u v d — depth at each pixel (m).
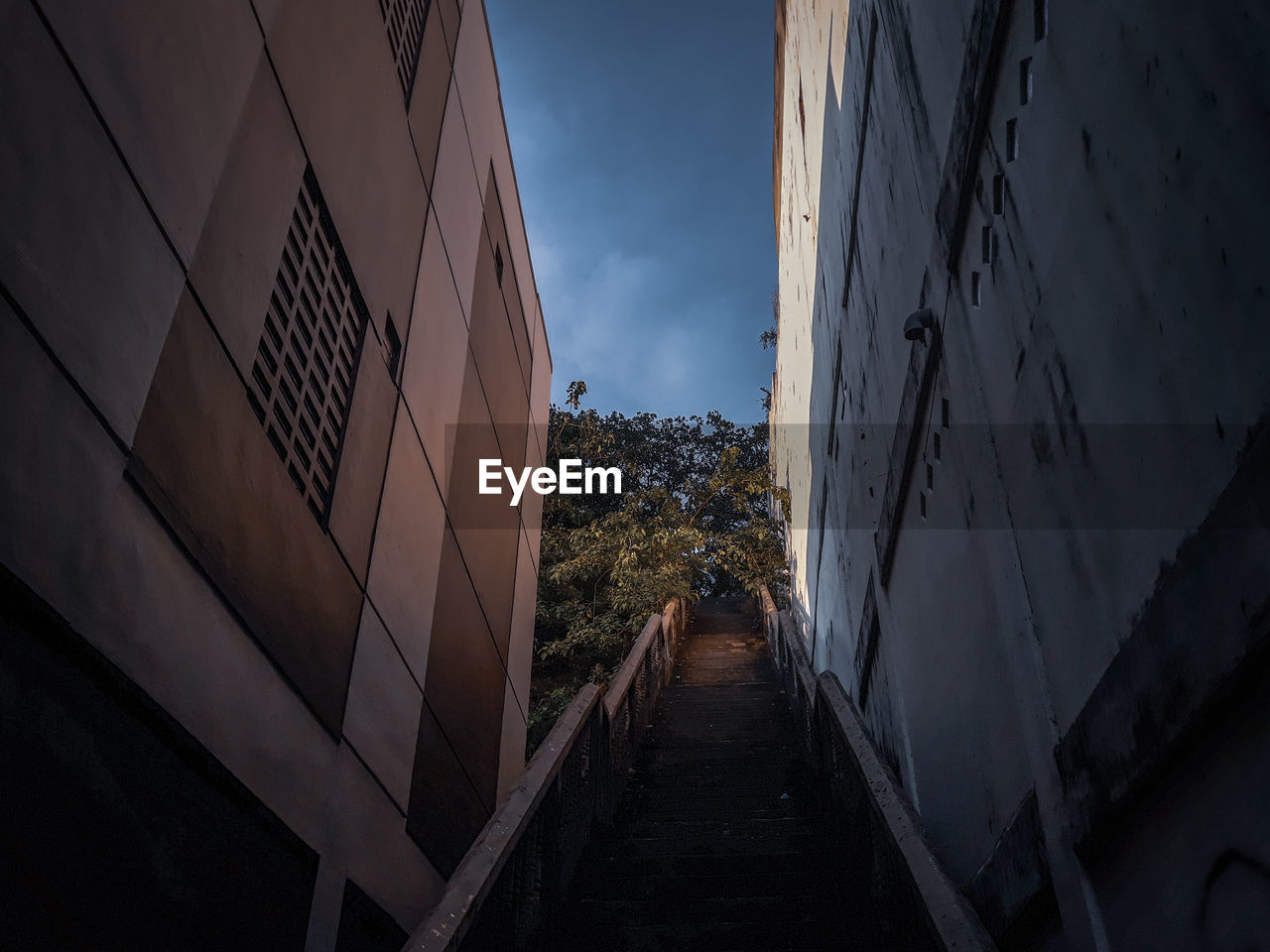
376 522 4.97
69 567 2.43
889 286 5.31
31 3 2.39
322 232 4.41
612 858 6.09
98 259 2.62
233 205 3.44
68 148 2.50
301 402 4.08
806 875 5.45
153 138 2.92
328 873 3.96
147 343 2.85
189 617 3.02
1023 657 3.21
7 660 2.25
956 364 3.92
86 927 2.39
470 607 6.84
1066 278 2.68
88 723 2.53
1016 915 3.21
